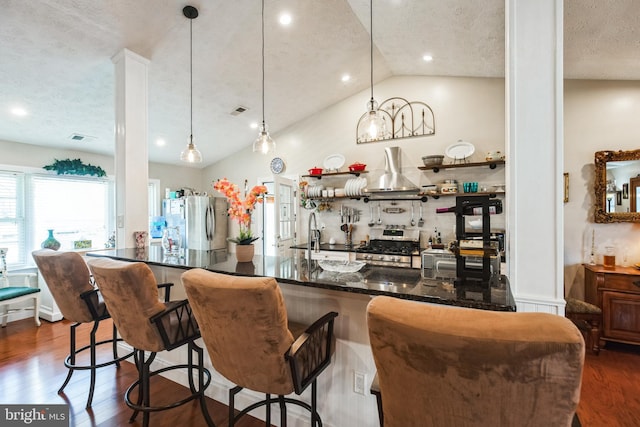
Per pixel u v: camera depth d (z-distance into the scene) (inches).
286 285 73.7
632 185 123.0
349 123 187.2
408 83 171.3
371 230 179.9
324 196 183.0
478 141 156.8
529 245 55.8
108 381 93.7
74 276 79.4
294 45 128.7
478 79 157.5
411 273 68.9
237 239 87.6
